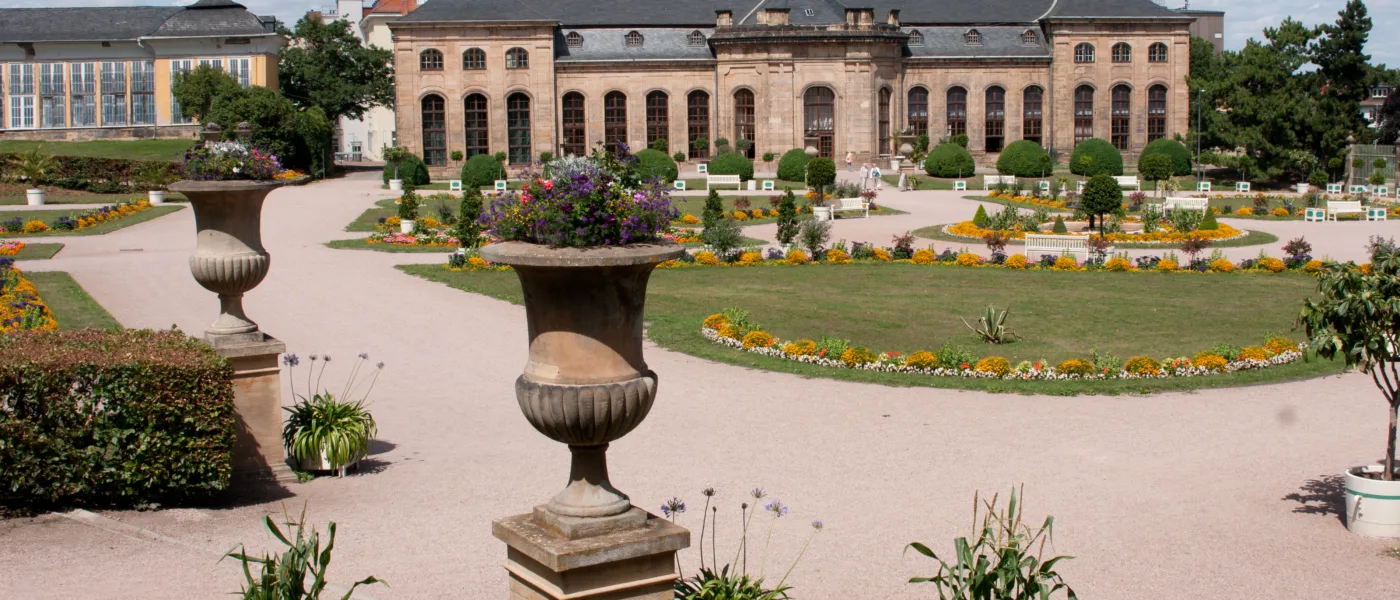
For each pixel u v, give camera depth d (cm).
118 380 1559
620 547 992
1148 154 8681
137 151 8419
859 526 1584
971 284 3969
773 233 5359
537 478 1800
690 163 9025
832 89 8919
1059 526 1602
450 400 2355
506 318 3250
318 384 2447
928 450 1975
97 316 3120
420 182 7806
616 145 1046
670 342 2917
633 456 1934
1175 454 1961
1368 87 8462
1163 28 9194
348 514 1611
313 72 9756
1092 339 3033
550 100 8856
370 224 5559
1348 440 2050
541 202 997
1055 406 2289
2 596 1274
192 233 5106
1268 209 6425
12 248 4428
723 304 3534
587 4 9300
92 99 9238
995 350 2906
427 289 3725
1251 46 8275
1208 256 4628
